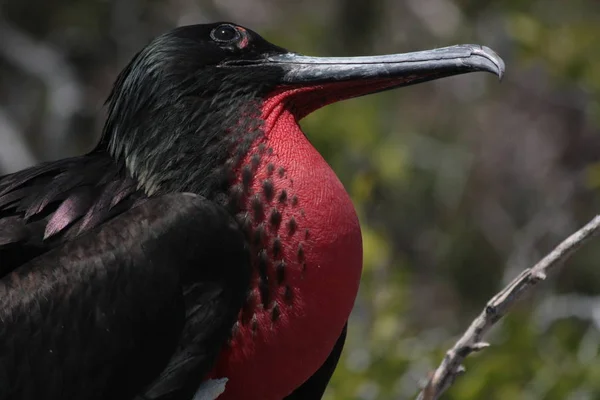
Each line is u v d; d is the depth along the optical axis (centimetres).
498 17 1805
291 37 1748
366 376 1197
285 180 775
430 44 1820
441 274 1688
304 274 764
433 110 1792
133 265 754
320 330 771
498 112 1812
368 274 1253
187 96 802
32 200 795
